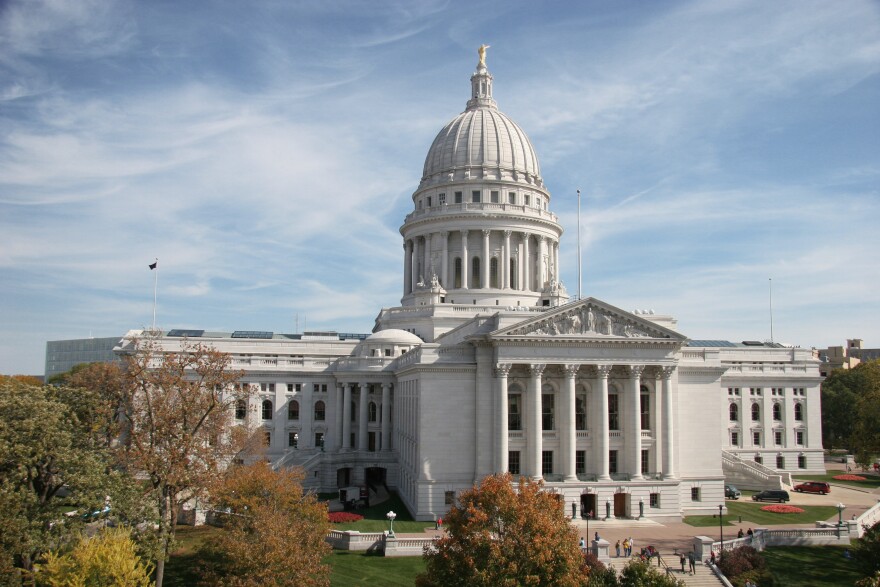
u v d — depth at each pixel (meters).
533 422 90.88
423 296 132.38
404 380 108.75
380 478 121.62
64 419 61.59
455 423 91.69
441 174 142.25
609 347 92.44
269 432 122.50
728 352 148.88
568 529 54.44
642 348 93.25
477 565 51.41
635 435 92.75
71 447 59.81
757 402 139.88
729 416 138.75
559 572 51.59
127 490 58.09
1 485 54.25
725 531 84.69
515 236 137.50
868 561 66.56
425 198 143.12
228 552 55.84
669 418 94.06
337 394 122.50
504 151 142.12
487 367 92.00
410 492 97.62
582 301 91.31
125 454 62.28
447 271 136.00
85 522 58.44
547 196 146.25
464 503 55.84
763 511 96.81
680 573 69.50
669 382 94.31
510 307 124.25
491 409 91.62
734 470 115.69
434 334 126.31
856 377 164.25
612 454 94.94
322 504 67.50
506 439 89.81
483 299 132.62
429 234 138.12
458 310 128.50
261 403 122.88
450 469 90.88
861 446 120.81
